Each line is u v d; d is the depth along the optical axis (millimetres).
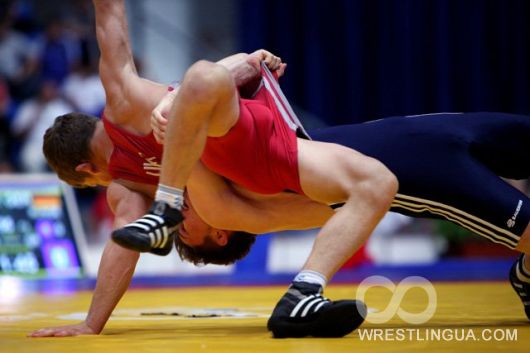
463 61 19172
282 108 5277
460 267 14289
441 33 19000
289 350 4324
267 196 5602
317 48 19250
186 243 5941
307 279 4969
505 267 14227
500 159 5902
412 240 17031
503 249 16156
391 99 19172
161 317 6961
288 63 19328
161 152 5441
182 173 4871
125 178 5633
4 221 12484
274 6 19281
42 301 9312
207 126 4895
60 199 12703
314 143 5234
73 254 12602
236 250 6008
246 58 5477
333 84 19344
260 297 9695
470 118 5770
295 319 4910
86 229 16609
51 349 4508
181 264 15586
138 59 18938
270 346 4523
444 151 5598
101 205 16516
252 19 19281
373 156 5625
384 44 19141
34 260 12453
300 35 19359
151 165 5516
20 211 12562
